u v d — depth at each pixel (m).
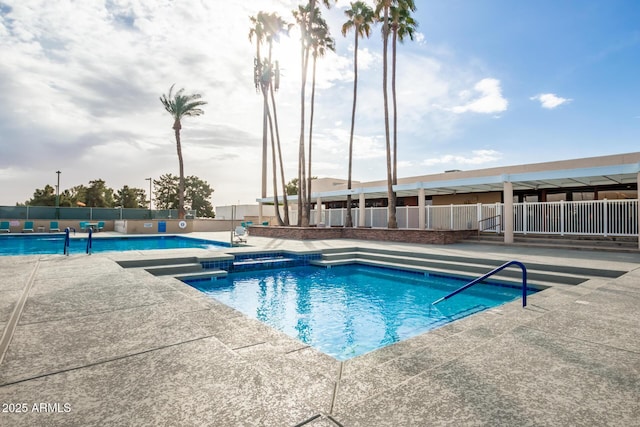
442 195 23.56
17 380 2.38
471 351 3.11
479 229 16.75
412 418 1.96
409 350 3.30
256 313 6.75
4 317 3.98
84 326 3.68
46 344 3.13
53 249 17.09
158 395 2.19
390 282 9.64
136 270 7.63
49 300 4.82
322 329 5.86
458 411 2.04
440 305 7.30
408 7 20.50
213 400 2.13
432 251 12.20
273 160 26.31
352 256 13.11
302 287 9.01
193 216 32.66
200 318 4.20
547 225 15.20
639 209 11.77
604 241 12.86
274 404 2.10
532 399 2.19
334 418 1.97
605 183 16.66
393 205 19.62
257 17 26.75
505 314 4.51
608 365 2.76
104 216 29.59
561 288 6.19
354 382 2.53
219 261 10.35
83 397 2.14
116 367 2.64
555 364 2.79
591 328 3.77
